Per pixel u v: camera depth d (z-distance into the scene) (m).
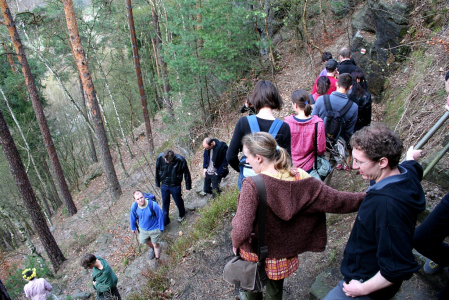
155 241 5.73
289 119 2.96
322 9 11.09
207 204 6.67
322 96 3.59
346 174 4.46
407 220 1.32
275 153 1.67
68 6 10.95
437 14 5.24
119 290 5.59
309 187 1.64
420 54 5.34
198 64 11.22
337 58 9.18
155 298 4.06
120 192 14.89
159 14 16.09
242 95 12.00
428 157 3.29
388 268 1.31
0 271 11.59
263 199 1.58
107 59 21.30
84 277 8.69
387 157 1.38
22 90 19.67
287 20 11.20
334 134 3.48
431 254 1.87
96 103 12.88
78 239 12.78
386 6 5.94
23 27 15.39
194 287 4.01
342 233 3.53
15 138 20.16
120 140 24.70
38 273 9.80
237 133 2.37
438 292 2.03
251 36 11.27
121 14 18.47
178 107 12.77
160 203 9.45
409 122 4.39
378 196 1.38
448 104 2.08
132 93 22.47
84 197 19.53
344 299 1.63
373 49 6.39
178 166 6.25
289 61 11.59
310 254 3.54
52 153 13.94
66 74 21.31
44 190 23.05
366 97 3.92
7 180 19.38
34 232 21.06
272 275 1.77
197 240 5.04
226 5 10.52
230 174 7.37
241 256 1.86
